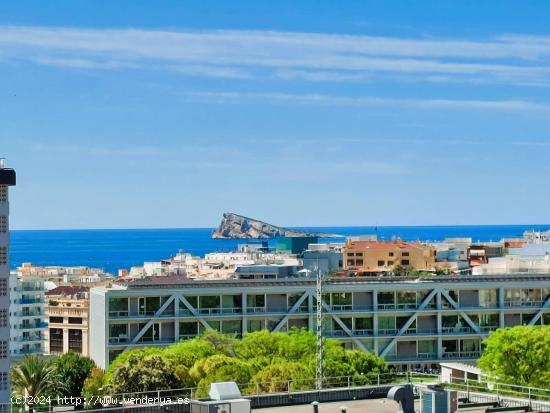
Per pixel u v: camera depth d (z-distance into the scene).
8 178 113.50
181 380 176.88
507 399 90.38
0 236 113.88
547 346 195.50
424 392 79.75
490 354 199.38
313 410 81.38
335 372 193.25
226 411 76.12
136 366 174.12
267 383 164.62
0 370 113.38
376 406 88.00
